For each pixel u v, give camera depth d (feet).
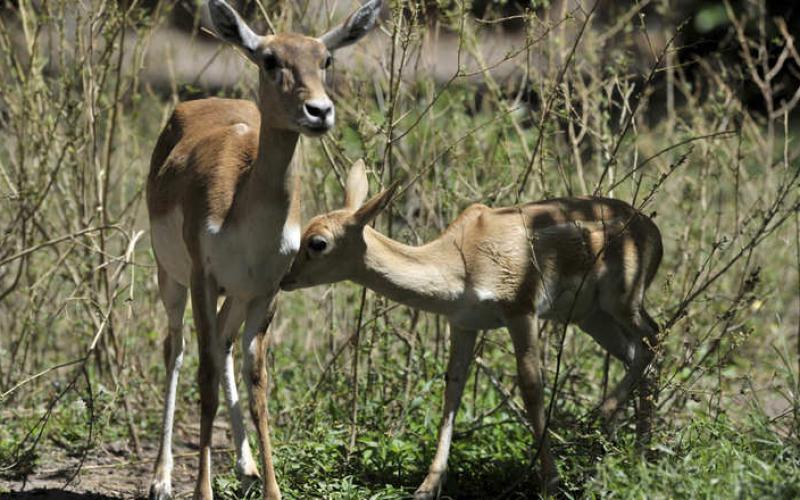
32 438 35.12
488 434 34.12
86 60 38.11
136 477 33.76
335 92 41.39
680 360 38.47
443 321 39.22
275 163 27.61
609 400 31.45
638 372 31.53
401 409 35.40
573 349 39.47
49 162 40.91
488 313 30.58
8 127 40.29
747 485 25.41
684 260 41.52
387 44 42.68
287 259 28.89
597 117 39.24
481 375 38.06
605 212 31.76
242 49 27.53
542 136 33.63
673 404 33.53
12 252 39.63
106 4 38.60
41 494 31.24
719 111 41.75
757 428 29.58
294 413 35.76
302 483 30.96
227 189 28.84
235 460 33.30
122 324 38.88
